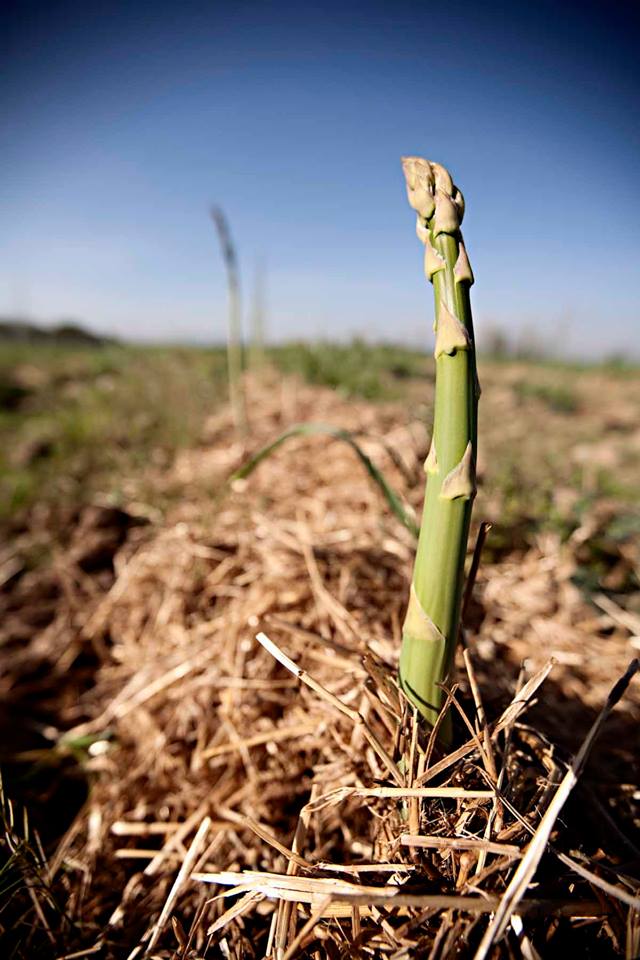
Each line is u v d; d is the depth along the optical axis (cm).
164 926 15
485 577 29
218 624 25
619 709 21
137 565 32
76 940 16
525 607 27
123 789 21
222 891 16
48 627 32
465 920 11
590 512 35
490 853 12
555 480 40
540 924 12
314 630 21
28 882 16
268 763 19
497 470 39
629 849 15
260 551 28
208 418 57
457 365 11
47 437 56
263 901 15
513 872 12
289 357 78
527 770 15
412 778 13
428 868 13
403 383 65
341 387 62
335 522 30
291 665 14
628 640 26
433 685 13
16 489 44
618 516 35
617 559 32
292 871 13
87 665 30
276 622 17
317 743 18
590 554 32
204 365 77
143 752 22
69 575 35
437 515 12
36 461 51
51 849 21
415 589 13
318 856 15
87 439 54
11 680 28
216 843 17
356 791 13
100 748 24
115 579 34
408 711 14
